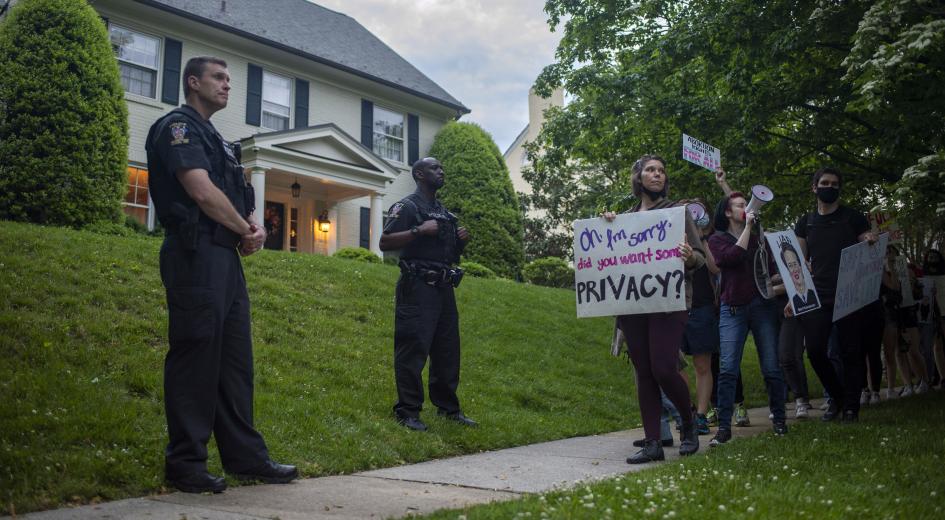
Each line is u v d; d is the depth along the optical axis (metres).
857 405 6.25
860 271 6.12
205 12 20.45
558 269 23.69
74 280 8.45
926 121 8.25
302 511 3.29
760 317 5.58
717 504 3.00
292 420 5.27
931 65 7.71
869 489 3.40
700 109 11.29
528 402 7.92
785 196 12.02
